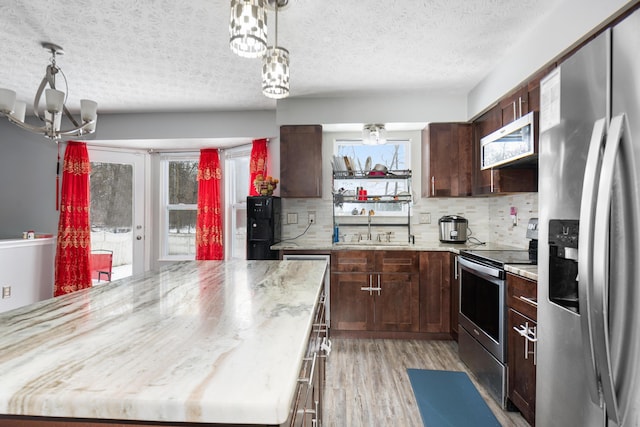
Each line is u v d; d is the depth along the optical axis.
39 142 4.14
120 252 4.54
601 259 1.00
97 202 4.43
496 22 2.20
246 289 1.39
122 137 4.05
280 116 3.66
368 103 3.59
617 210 1.01
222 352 0.76
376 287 3.33
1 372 0.66
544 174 1.44
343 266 3.38
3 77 3.02
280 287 1.43
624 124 1.00
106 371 0.67
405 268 3.32
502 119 2.78
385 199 3.87
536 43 2.24
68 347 0.79
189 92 3.41
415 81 3.17
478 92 3.22
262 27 1.28
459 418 2.04
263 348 0.78
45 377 0.64
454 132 3.54
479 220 3.83
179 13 2.08
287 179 3.65
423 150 3.86
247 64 2.80
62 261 4.02
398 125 3.68
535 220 2.32
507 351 2.13
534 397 1.83
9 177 4.12
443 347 3.14
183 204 4.79
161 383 0.62
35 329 0.91
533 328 1.83
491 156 2.67
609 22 1.67
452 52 2.60
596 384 1.06
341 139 4.00
